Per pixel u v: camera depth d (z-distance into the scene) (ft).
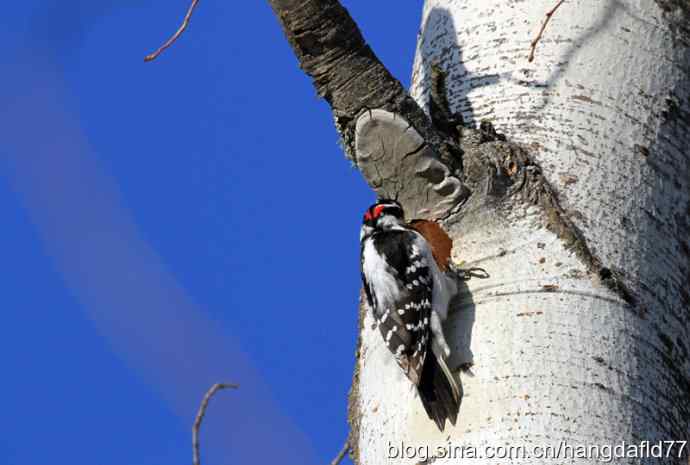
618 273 33.35
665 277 34.32
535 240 33.96
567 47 37.45
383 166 35.78
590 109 36.24
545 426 30.76
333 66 35.06
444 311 33.58
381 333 35.06
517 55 37.60
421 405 32.76
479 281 33.81
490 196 34.94
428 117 36.29
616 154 35.60
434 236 35.37
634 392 31.65
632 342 32.42
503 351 32.14
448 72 38.40
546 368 31.60
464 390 31.96
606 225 34.14
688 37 38.91
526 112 36.32
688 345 33.94
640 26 38.22
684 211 36.06
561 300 32.76
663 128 36.83
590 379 31.48
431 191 35.78
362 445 34.09
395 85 35.19
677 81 38.04
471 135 35.73
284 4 34.71
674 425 32.07
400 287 35.27
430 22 40.78
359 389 35.78
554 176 34.83
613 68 37.24
